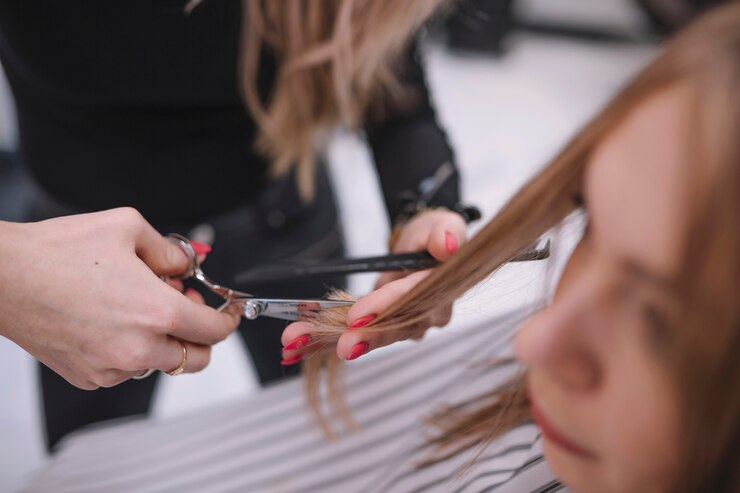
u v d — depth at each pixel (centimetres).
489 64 299
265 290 102
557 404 41
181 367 61
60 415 109
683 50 33
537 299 47
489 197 222
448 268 48
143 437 81
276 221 108
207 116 93
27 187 106
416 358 74
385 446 71
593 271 37
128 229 58
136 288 56
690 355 33
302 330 58
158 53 85
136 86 87
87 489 76
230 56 87
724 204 31
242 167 101
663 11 259
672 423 36
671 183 32
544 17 329
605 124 35
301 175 104
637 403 37
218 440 78
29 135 97
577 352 38
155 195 99
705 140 31
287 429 76
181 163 97
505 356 69
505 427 61
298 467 73
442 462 65
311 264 65
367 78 88
